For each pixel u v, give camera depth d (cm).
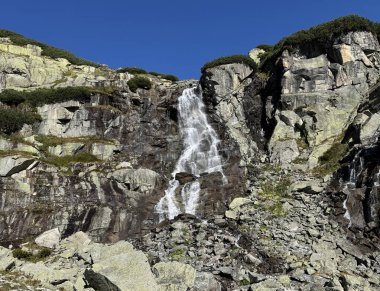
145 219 3388
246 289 2028
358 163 3203
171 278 1944
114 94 4409
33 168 3425
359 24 4197
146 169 3653
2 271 2108
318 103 4031
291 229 2745
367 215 2850
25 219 3161
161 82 5244
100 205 3356
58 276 2027
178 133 4334
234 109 4441
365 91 4016
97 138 4100
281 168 3659
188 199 3541
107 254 2089
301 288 2000
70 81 4681
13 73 4647
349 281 2045
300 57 4353
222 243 2534
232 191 3491
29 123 4053
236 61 4566
